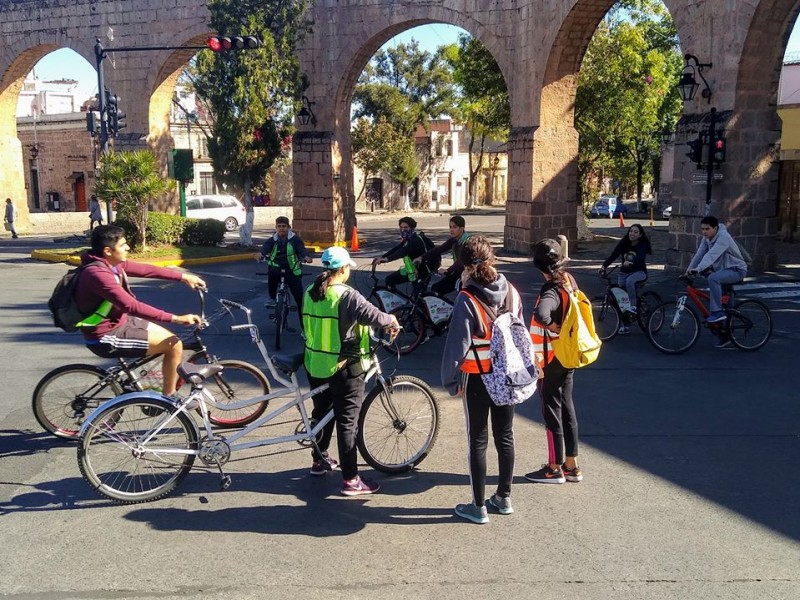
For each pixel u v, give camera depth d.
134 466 5.22
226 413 6.49
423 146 60.09
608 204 50.50
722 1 15.47
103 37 27.69
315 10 24.92
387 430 5.71
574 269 18.84
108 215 20.61
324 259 5.09
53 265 19.34
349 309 5.05
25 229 32.44
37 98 58.84
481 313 4.67
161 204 28.33
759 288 14.72
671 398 7.59
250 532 4.68
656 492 5.29
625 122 28.30
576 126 27.97
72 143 44.75
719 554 4.38
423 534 4.64
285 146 26.59
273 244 10.35
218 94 23.27
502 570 4.19
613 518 4.87
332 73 25.09
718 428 6.67
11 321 11.55
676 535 4.62
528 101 22.34
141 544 4.51
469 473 5.14
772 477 5.56
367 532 4.68
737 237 16.17
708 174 15.75
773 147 16.03
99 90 19.88
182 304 13.34
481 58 27.41
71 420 6.35
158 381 6.18
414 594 3.93
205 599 3.89
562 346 5.22
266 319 11.97
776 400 7.52
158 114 28.03
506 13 22.59
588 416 7.02
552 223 22.56
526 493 5.28
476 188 67.06
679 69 38.28
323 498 5.21
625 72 26.52
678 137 16.73
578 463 5.85
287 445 6.26
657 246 26.23
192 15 26.19
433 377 8.42
